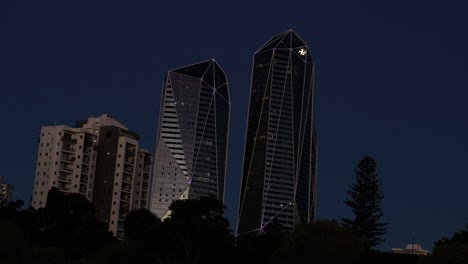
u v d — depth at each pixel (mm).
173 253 110062
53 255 89188
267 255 116688
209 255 109625
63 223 128500
